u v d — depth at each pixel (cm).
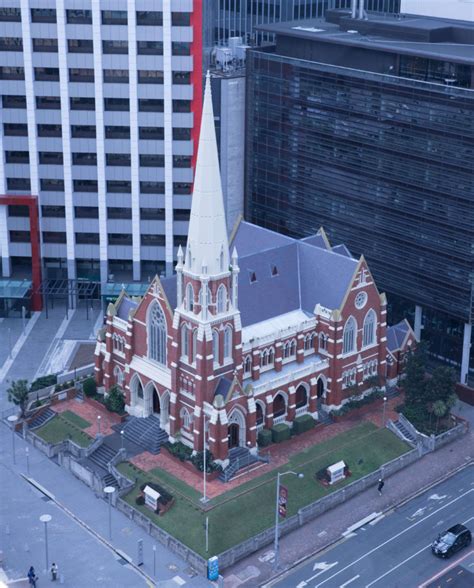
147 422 13812
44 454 13412
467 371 15238
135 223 17762
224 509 12075
